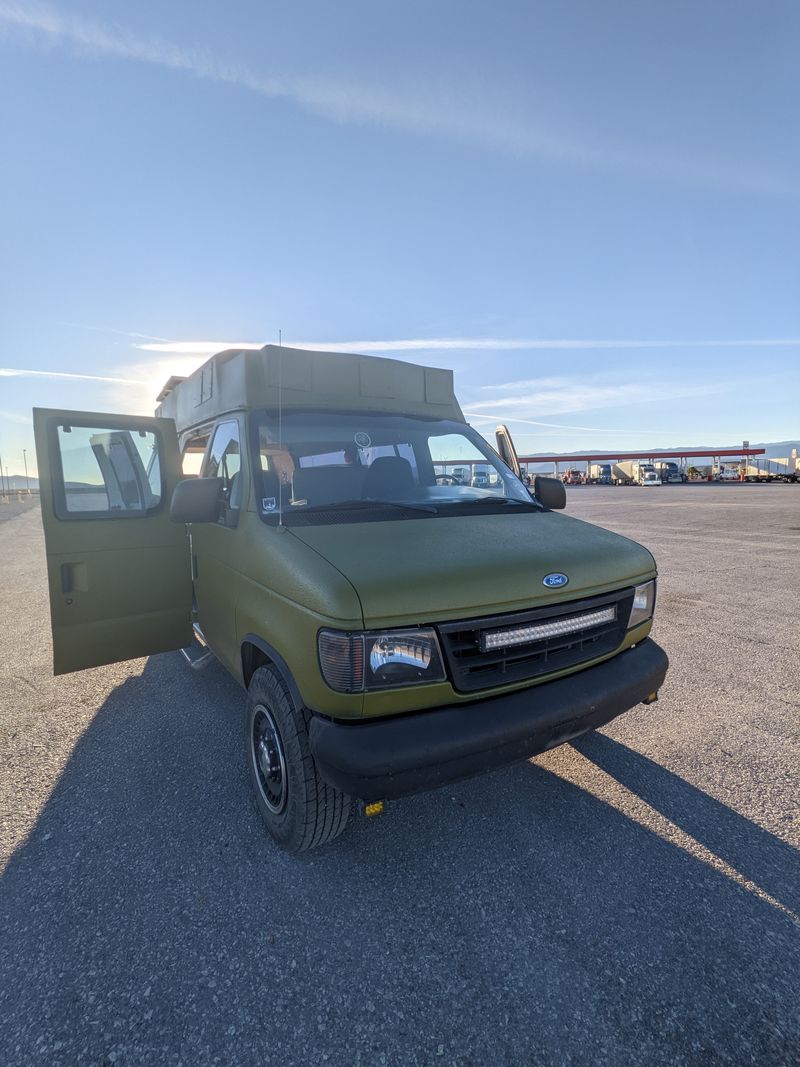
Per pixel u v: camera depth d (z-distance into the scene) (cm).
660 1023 182
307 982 197
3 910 230
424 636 222
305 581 231
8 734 389
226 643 330
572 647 270
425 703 226
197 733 388
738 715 400
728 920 222
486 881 245
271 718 266
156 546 395
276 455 314
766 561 995
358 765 208
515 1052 174
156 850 267
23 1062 170
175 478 405
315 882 246
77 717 416
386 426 367
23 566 1195
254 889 241
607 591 278
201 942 214
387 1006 188
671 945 211
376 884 244
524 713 235
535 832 277
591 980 197
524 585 247
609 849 264
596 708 257
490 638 235
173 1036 178
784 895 235
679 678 470
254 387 331
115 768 342
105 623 379
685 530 1467
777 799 301
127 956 207
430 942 214
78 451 366
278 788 267
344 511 295
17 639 632
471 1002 190
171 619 406
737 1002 188
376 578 224
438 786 220
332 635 215
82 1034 179
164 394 590
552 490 388
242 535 297
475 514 318
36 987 195
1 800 309
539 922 222
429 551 253
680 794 307
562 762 340
